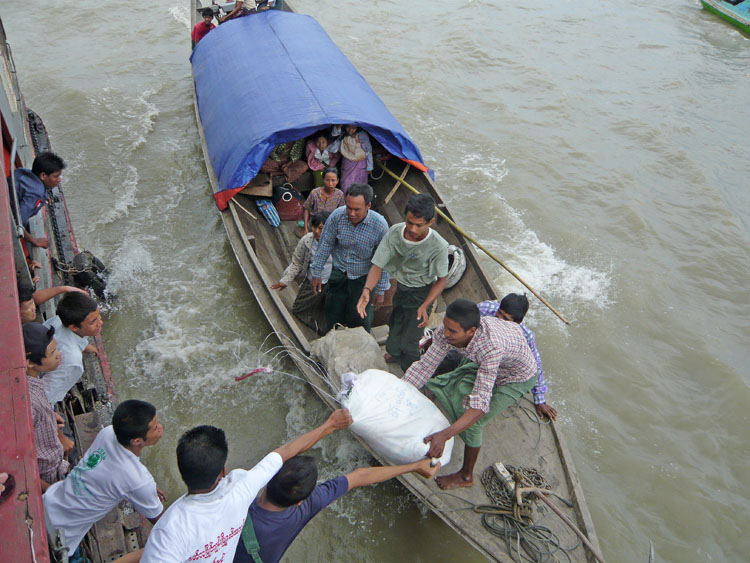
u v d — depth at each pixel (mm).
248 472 2828
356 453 5020
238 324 6355
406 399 3988
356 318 5250
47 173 5145
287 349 5047
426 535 4605
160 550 2494
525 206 8289
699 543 4711
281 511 2801
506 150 9398
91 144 8984
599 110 10461
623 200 8375
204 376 5785
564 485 4148
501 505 3973
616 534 4723
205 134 7387
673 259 7492
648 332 6520
